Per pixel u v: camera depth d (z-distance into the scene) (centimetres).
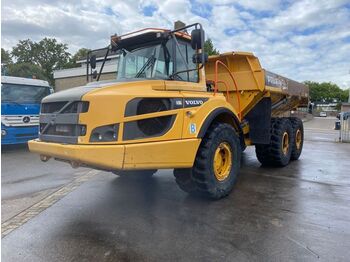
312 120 3962
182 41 489
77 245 342
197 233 367
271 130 723
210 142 468
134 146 377
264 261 302
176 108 423
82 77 2755
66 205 473
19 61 5997
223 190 489
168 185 579
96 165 365
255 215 421
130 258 312
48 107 432
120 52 523
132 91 392
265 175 662
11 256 320
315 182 601
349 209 445
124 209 452
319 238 350
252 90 652
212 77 698
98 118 370
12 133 1016
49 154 408
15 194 536
